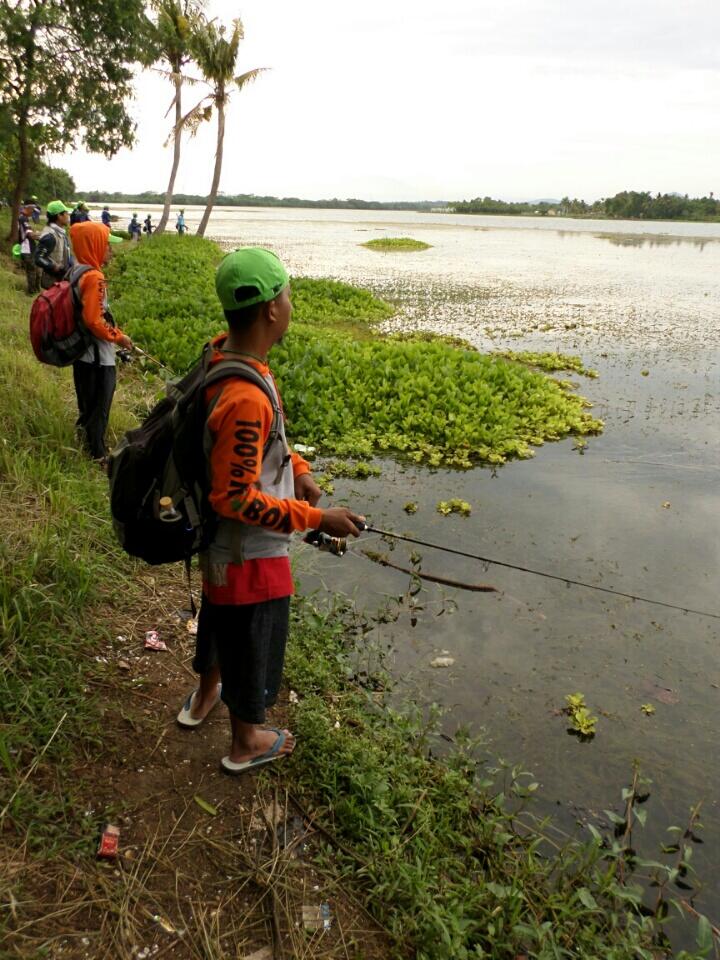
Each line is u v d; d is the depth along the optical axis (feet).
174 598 13.91
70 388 23.09
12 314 31.76
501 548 18.98
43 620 11.80
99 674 11.32
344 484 23.16
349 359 34.17
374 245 146.72
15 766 9.18
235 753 9.89
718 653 14.97
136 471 7.99
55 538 13.47
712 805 11.28
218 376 7.53
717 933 9.31
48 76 58.59
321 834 9.48
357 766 10.39
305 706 11.59
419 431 27.84
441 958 8.00
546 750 12.21
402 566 17.78
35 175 128.26
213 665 10.13
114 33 60.23
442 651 14.62
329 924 8.32
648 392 35.63
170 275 58.95
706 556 18.85
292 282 60.85
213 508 7.77
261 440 7.59
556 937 8.75
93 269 17.15
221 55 109.19
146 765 9.93
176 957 7.61
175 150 115.44
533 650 14.82
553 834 10.64
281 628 8.96
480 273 96.48
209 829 9.17
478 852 10.03
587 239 209.56
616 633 15.49
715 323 57.21
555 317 58.80
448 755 11.88
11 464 16.12
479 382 31.73
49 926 7.57
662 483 23.98
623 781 11.68
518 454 26.35
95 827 8.80
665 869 9.62
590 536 19.83
